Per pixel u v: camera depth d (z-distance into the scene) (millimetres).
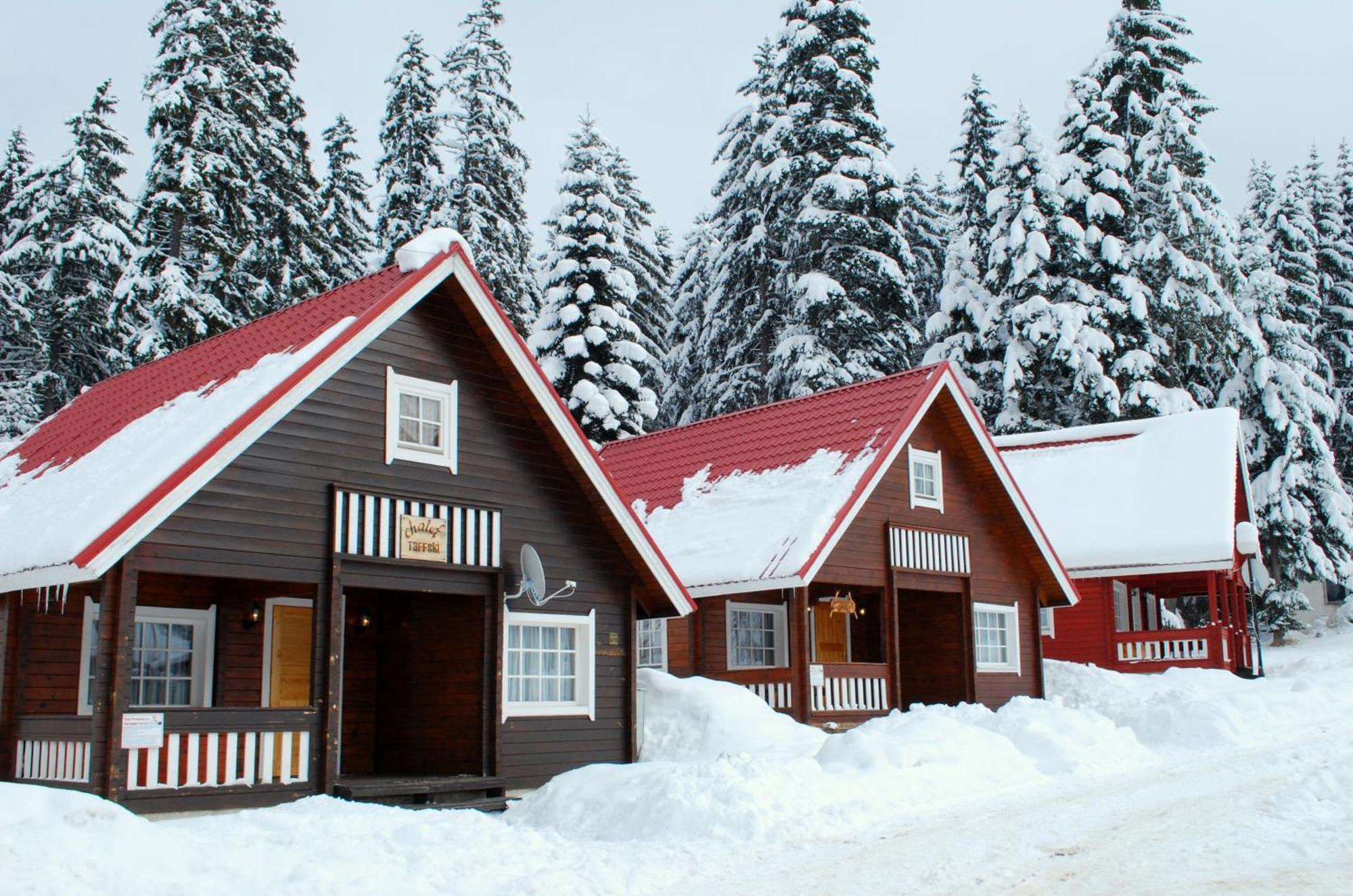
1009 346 41031
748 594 22375
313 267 35281
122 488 12898
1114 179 42500
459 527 15328
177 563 12648
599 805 12797
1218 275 43125
